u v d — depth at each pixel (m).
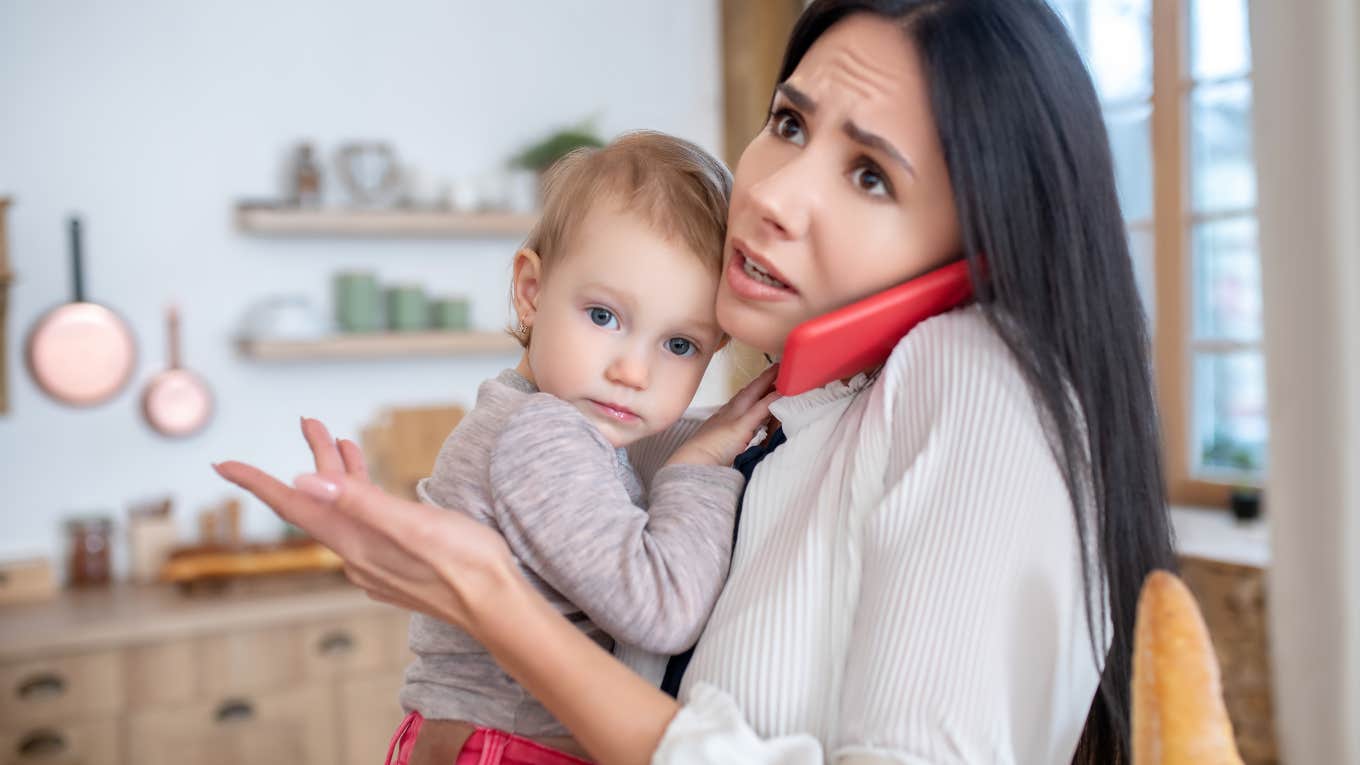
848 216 0.79
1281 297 2.24
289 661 2.81
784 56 0.87
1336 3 2.16
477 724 0.86
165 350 3.24
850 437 0.82
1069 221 0.78
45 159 3.11
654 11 3.76
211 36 3.26
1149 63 3.14
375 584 0.79
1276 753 2.49
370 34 3.43
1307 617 2.23
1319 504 2.20
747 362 1.16
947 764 0.66
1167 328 3.13
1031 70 0.77
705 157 0.98
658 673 0.88
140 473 3.22
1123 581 0.79
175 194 3.24
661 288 0.89
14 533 3.11
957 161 0.76
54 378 3.10
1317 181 2.18
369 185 3.32
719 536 0.85
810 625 0.77
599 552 0.80
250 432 3.33
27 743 2.60
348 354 3.24
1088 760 0.90
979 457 0.73
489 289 3.61
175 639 2.71
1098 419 0.77
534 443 0.84
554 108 3.65
